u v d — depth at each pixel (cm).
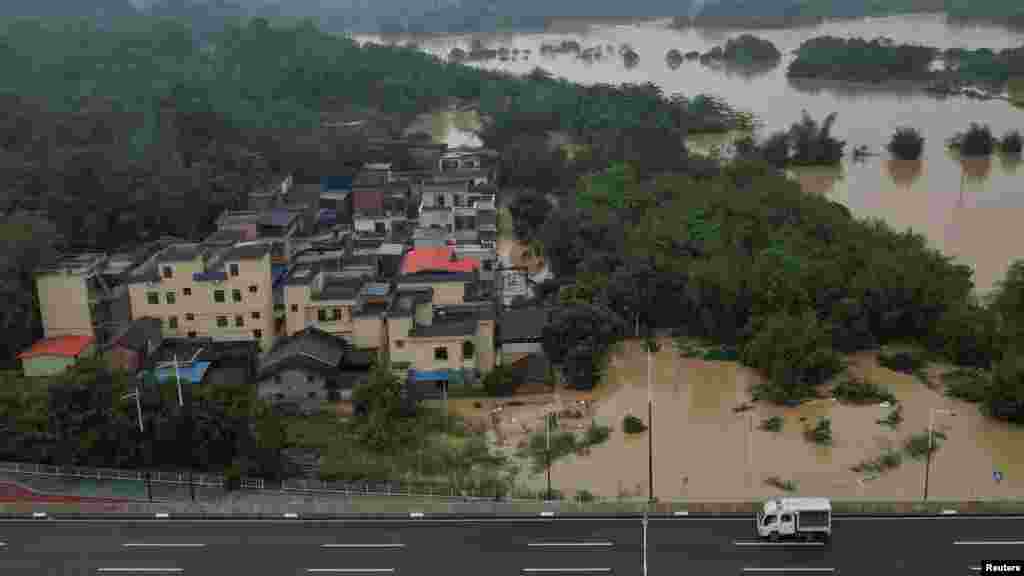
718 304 10738
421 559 6281
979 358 10050
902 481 7688
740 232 12312
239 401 7869
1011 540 6338
